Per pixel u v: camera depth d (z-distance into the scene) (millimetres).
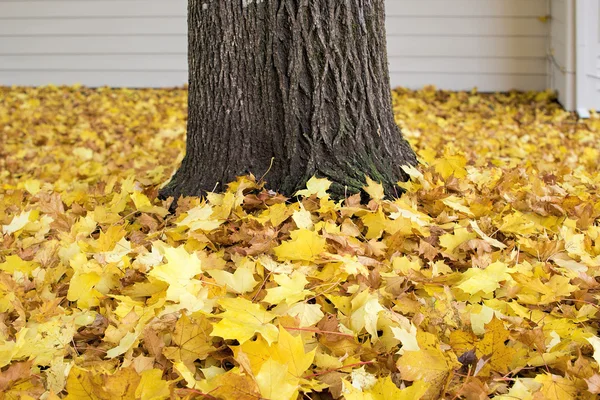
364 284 2344
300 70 3074
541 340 2006
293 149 3119
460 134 6297
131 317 2166
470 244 2680
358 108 3162
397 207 2852
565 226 2875
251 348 1930
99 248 2699
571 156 5309
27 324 2283
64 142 6387
